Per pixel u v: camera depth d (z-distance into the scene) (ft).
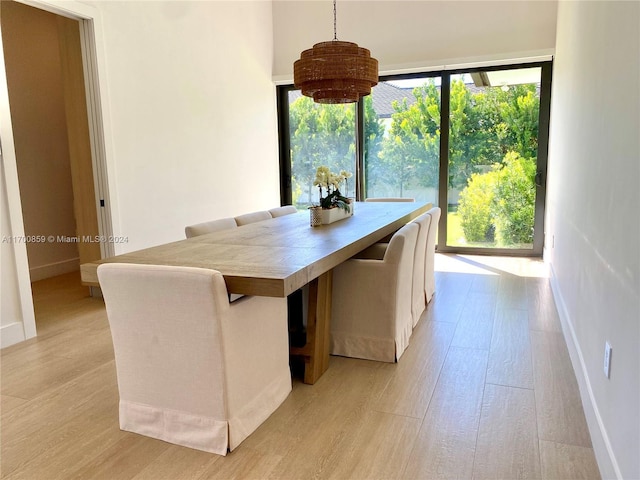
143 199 14.33
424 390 8.04
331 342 9.53
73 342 10.61
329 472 5.93
